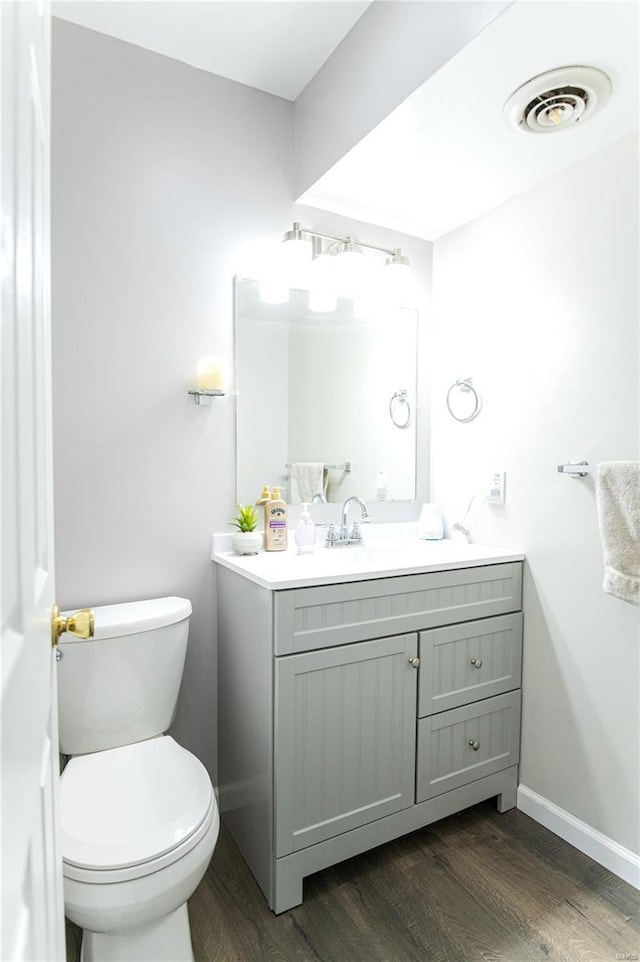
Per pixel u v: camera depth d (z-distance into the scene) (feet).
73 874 3.42
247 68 6.05
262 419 6.48
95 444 5.52
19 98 1.60
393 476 7.51
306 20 5.35
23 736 1.58
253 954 4.38
